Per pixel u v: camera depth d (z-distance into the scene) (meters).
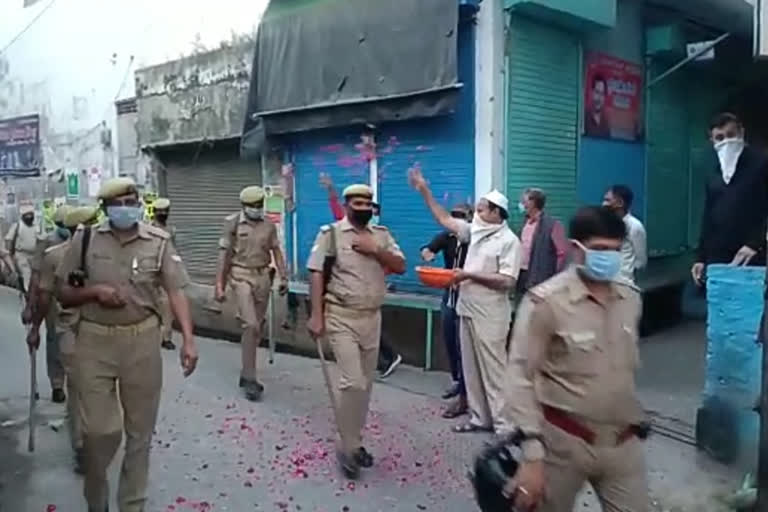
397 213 8.15
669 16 9.70
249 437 5.82
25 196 14.98
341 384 5.02
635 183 9.38
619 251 2.88
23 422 6.39
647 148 9.56
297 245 9.23
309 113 8.57
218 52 10.12
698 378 7.20
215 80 10.19
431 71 7.35
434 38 7.30
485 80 7.35
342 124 8.27
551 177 8.02
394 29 7.62
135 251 4.04
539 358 2.88
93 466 4.07
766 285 4.20
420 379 7.42
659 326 9.66
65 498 4.71
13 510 4.52
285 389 7.32
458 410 6.24
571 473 2.92
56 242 5.66
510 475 3.06
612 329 2.89
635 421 2.97
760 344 4.78
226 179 10.37
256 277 7.17
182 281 4.24
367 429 5.93
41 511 4.51
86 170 13.14
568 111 8.23
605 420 2.88
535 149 7.81
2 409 6.81
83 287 3.96
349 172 8.59
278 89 8.87
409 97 7.58
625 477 2.95
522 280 6.26
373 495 4.68
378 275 5.16
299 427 6.09
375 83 7.81
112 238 4.02
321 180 7.65
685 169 10.35
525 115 7.68
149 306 4.09
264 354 8.97
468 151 7.52
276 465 5.21
